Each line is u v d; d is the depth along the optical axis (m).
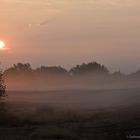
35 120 61.59
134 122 54.94
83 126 52.34
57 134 42.41
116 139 41.12
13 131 49.00
